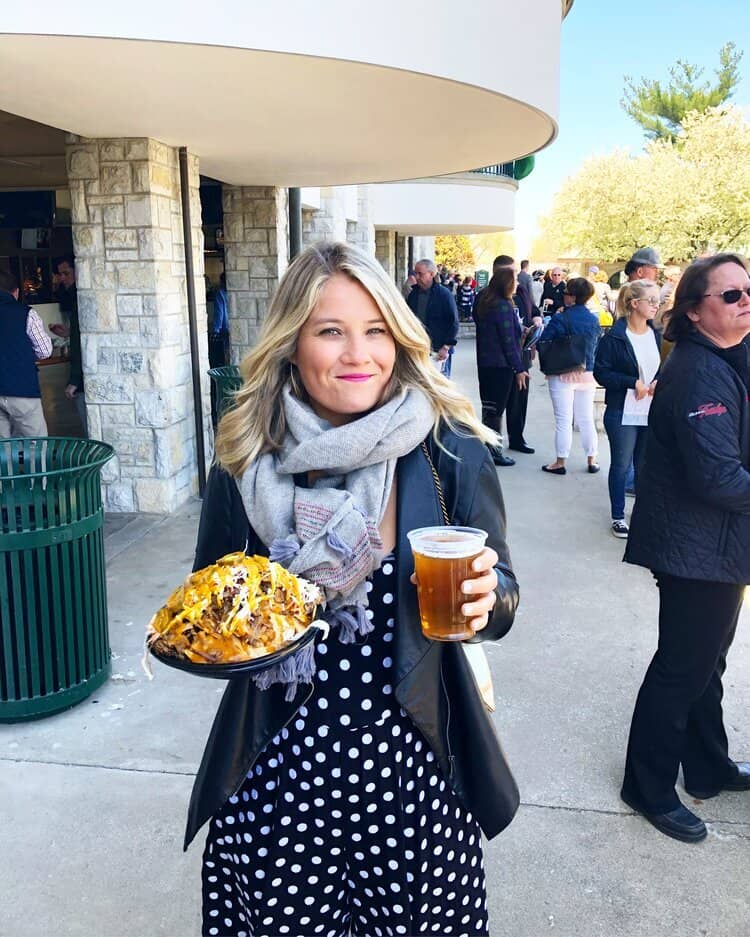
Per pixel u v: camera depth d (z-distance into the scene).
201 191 10.27
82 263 6.38
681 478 2.53
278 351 1.57
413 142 6.63
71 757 3.23
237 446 1.60
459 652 1.57
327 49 4.02
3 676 3.36
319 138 6.39
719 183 37.41
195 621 1.30
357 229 17.98
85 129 5.89
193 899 2.49
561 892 2.53
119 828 2.81
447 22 4.46
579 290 7.65
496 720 3.54
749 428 2.46
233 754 1.55
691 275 2.52
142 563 5.45
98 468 3.44
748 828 2.84
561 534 6.17
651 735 2.77
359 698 1.52
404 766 1.54
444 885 1.60
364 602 1.47
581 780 3.11
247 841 1.59
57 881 2.56
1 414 6.14
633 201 39.28
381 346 1.54
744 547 2.50
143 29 3.67
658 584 2.73
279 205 10.43
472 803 1.60
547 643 4.32
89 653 3.54
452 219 19.73
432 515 1.52
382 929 1.61
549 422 11.14
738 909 2.47
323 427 1.54
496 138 6.46
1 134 8.64
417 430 1.50
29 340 6.12
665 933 2.38
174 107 5.18
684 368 2.49
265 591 1.34
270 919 1.59
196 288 7.07
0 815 2.87
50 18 3.58
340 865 1.59
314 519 1.47
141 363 6.48
